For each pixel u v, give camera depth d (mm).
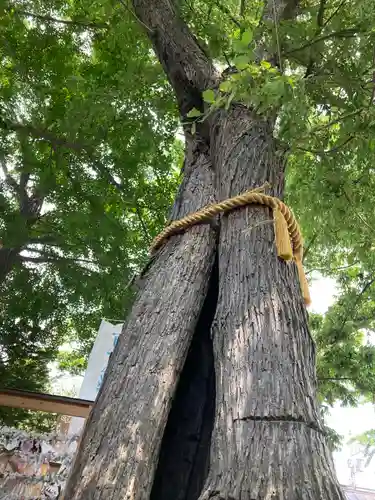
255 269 2125
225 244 2367
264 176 2770
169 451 2027
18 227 7965
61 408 3945
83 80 6746
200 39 4625
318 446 1430
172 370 1933
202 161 3338
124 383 1867
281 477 1289
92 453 1606
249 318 1897
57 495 3500
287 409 1502
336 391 7172
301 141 3174
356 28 3492
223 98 2775
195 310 2223
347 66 3572
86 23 7250
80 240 8656
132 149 7512
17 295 8844
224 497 1285
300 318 1979
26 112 6965
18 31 7512
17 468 3605
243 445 1430
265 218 2391
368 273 7668
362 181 4469
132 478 1517
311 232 5281
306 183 5023
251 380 1635
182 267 2383
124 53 6551
